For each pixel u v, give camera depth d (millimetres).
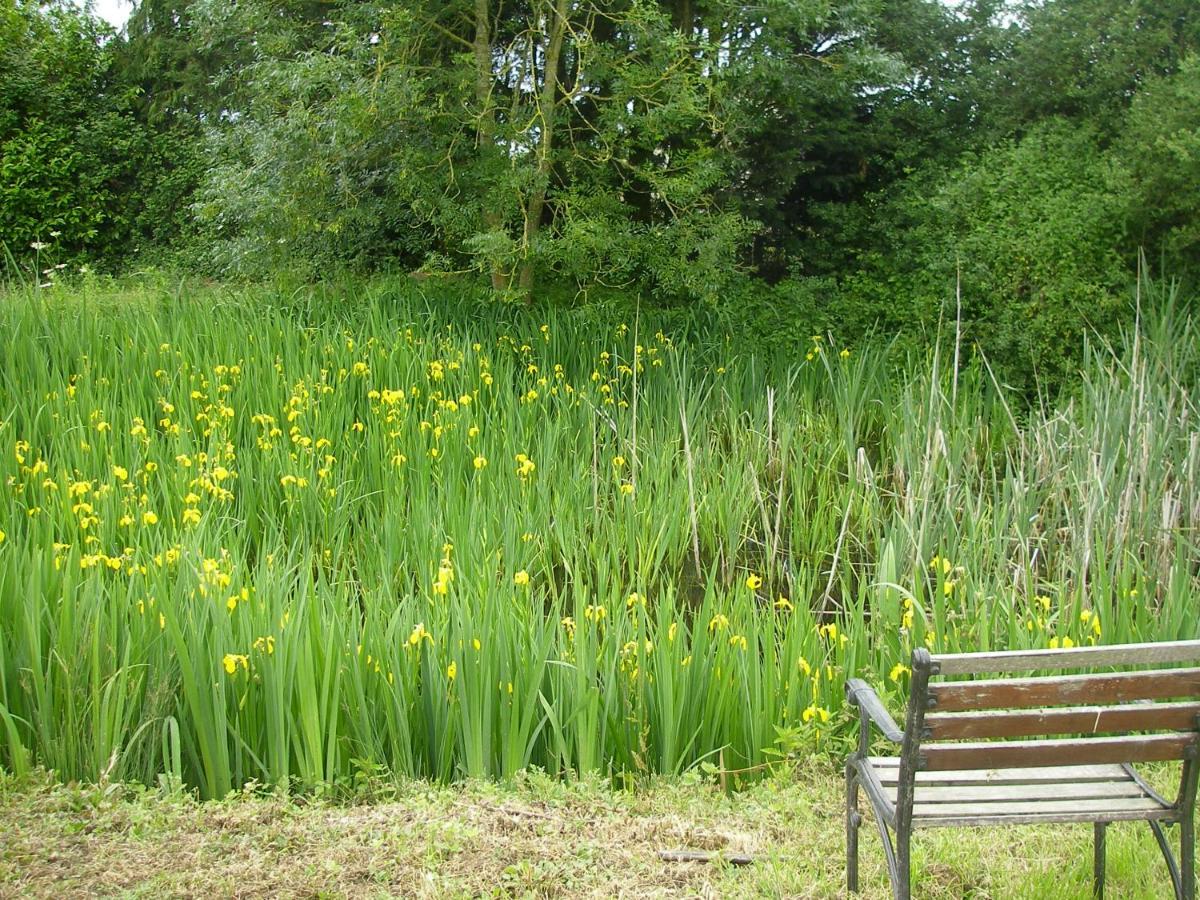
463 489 7863
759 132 13227
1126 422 7992
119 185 18938
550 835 4191
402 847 4055
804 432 9789
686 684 4922
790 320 12461
